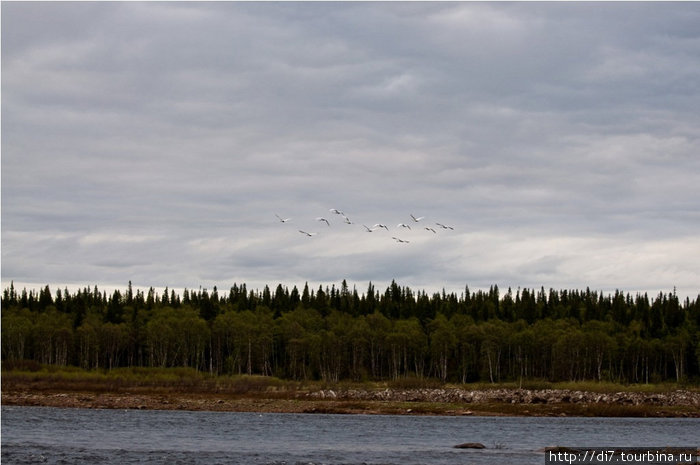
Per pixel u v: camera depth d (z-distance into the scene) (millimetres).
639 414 100688
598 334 158750
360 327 163250
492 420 91188
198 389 118812
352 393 115000
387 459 56719
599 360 159000
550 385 134375
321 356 159250
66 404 100375
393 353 159625
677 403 110125
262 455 58188
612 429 81250
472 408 102312
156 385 122250
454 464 54438
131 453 58125
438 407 102062
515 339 160875
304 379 155750
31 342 163375
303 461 55438
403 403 106062
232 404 103250
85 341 161375
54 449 59625
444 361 161250
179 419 85750
